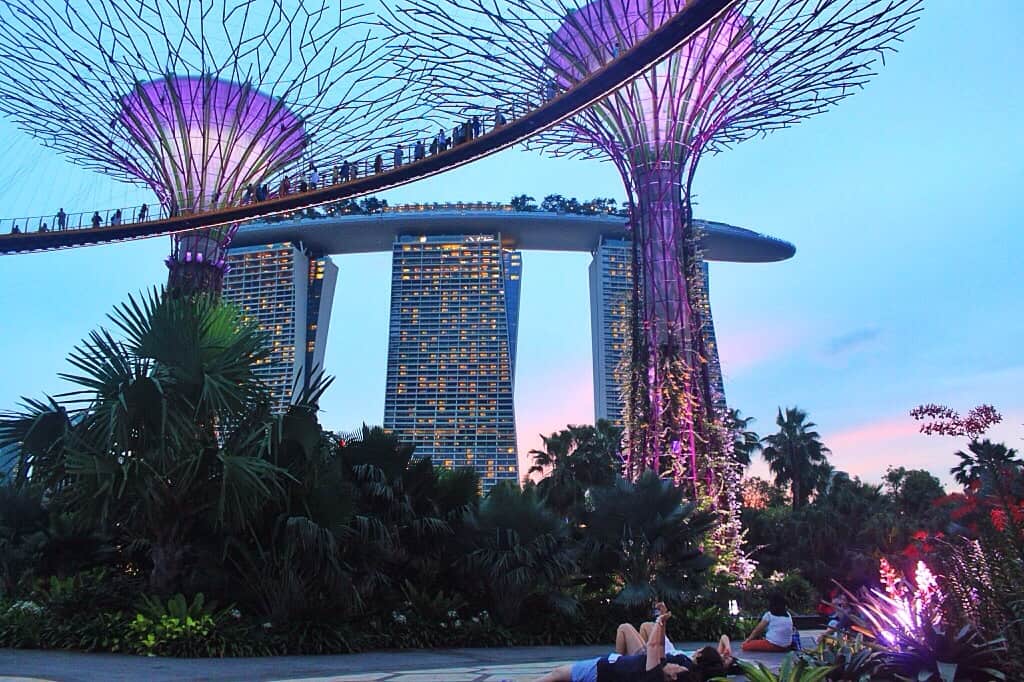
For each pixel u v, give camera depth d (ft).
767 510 197.06
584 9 87.20
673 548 67.05
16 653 42.78
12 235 132.67
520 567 60.18
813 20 79.15
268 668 39.78
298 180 121.60
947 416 23.30
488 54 90.27
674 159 93.56
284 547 48.24
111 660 40.55
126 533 54.34
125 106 111.24
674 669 21.88
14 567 59.72
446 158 108.68
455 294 636.48
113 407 43.80
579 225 645.10
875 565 140.15
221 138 115.44
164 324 46.65
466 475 63.41
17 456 47.52
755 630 41.47
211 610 46.85
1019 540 22.33
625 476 88.43
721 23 82.38
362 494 56.44
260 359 51.29
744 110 92.99
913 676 24.35
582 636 63.57
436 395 605.73
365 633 53.36
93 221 133.90
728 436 90.07
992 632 23.54
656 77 92.73
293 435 49.21
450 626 58.44
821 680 23.66
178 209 114.32
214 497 46.73
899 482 221.87
